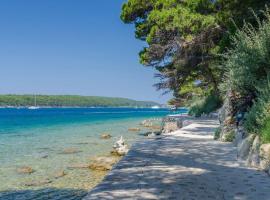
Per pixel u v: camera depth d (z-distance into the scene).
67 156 19.16
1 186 12.20
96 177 13.51
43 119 72.62
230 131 14.04
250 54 11.27
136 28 36.84
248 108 11.46
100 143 26.27
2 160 17.84
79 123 58.22
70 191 11.45
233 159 9.41
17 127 46.72
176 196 5.59
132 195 5.63
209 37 28.83
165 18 28.91
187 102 65.94
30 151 21.48
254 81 11.32
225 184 6.43
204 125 24.81
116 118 83.06
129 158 9.50
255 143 8.60
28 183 12.51
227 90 15.40
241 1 17.94
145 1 35.00
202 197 5.54
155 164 8.55
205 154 10.31
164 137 15.94
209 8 26.97
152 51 32.00
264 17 17.33
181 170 7.77
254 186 6.28
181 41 30.06
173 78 35.38
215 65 32.41
